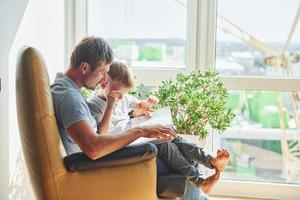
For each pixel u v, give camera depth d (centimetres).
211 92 298
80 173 208
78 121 201
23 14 262
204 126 303
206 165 251
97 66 218
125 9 339
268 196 330
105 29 342
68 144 216
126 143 207
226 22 329
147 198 218
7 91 247
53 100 208
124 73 245
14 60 253
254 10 326
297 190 325
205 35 327
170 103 295
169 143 235
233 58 331
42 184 205
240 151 337
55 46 315
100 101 243
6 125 247
